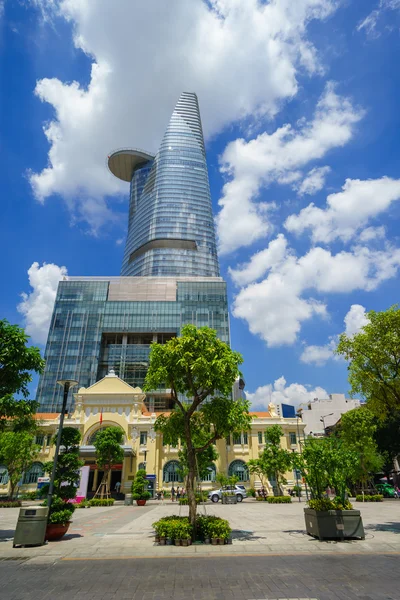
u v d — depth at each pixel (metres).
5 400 15.44
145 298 111.81
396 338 16.88
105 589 7.71
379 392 17.98
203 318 107.00
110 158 173.88
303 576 8.49
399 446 40.91
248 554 10.93
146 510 29.53
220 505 33.81
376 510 25.16
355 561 9.96
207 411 15.35
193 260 134.25
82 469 40.12
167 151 161.12
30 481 48.34
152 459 50.28
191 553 11.10
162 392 87.31
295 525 17.33
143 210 151.00
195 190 152.25
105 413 53.78
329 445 15.21
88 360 98.19
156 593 7.38
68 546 12.35
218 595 7.20
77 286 109.00
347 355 18.88
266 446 41.38
